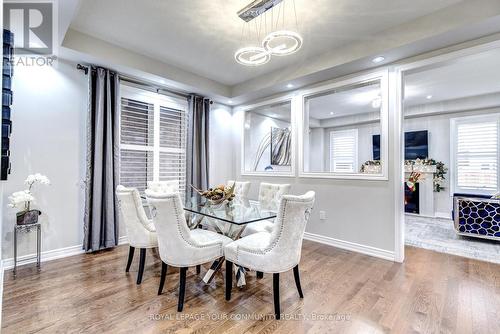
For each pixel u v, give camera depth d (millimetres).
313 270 2801
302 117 4133
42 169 2998
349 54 3117
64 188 3156
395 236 3100
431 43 2654
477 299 2189
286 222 1906
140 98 3902
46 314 1927
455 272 2746
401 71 3068
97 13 2541
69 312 1957
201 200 3543
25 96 2891
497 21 2248
